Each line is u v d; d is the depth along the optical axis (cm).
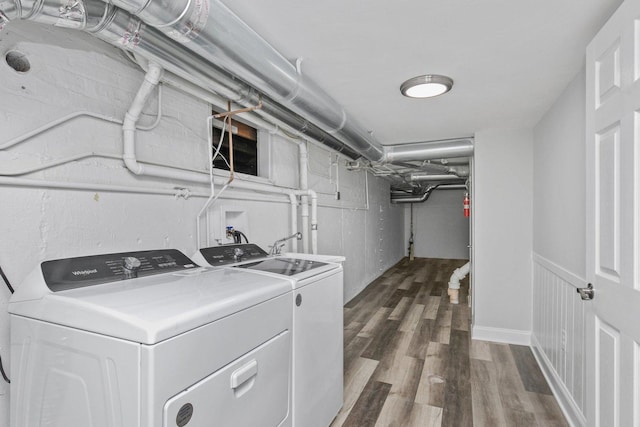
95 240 142
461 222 883
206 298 108
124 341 86
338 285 195
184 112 192
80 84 138
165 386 85
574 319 195
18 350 108
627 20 111
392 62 180
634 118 108
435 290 530
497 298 322
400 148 361
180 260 162
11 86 115
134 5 90
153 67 147
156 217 172
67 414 97
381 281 602
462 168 461
